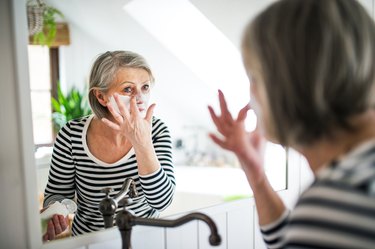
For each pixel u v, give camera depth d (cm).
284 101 41
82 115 95
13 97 62
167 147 93
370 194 35
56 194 82
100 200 84
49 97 91
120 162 86
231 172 110
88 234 72
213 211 92
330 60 39
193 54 145
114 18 136
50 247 66
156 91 125
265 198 65
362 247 33
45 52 94
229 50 129
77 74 138
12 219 62
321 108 39
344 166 38
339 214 35
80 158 86
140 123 84
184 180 103
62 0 129
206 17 135
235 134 57
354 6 41
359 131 41
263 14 44
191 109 135
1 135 61
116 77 90
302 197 39
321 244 34
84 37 139
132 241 77
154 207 85
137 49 140
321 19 39
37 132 78
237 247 98
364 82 40
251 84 48
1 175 61
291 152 108
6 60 61
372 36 41
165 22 142
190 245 88
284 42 40
